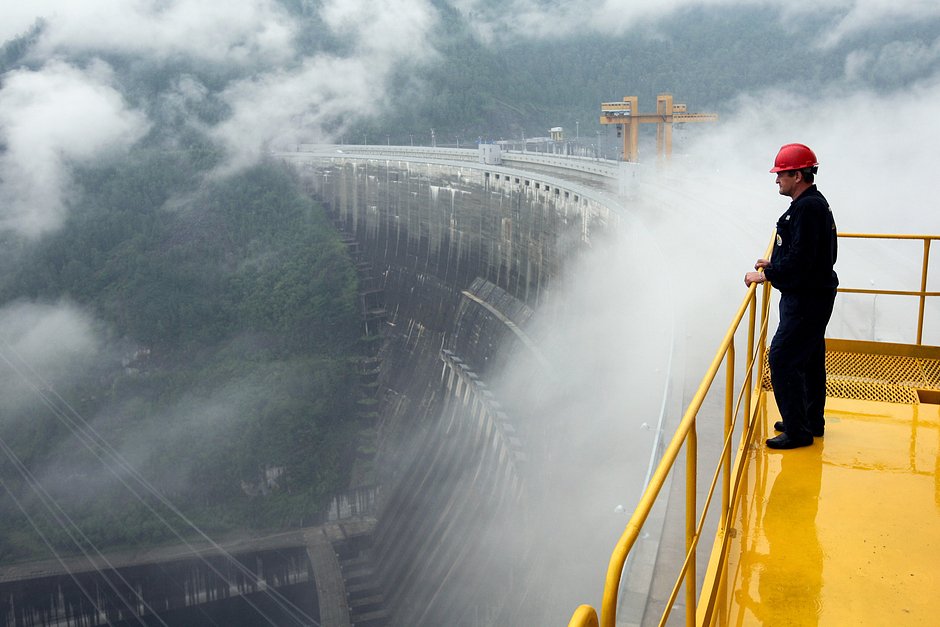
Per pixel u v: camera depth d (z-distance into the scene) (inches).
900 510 225.8
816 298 256.5
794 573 200.7
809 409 271.9
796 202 257.0
